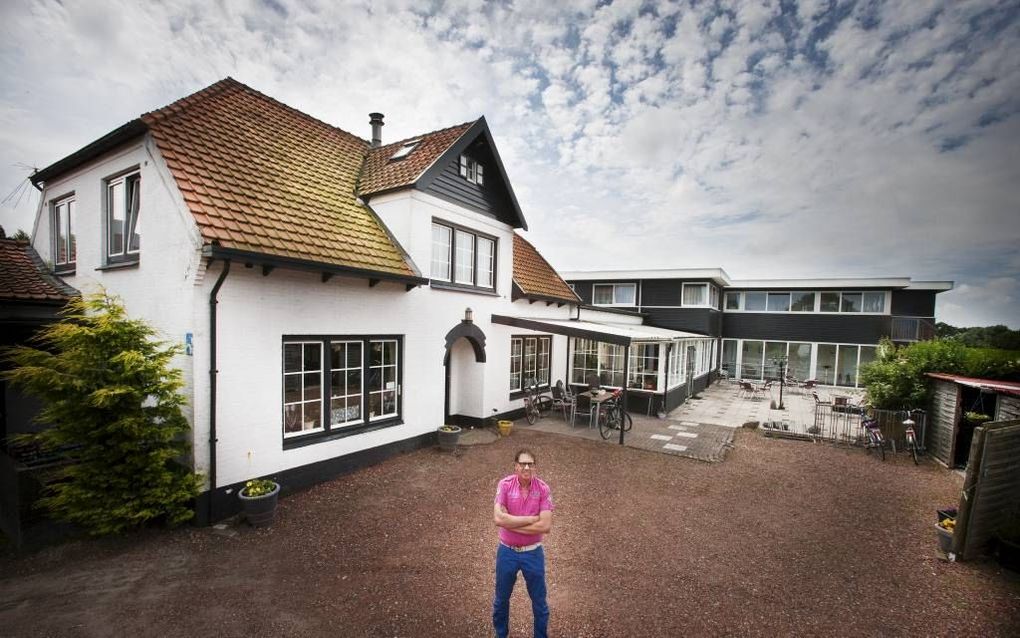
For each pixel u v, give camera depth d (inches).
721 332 1037.2
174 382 220.2
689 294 925.8
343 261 295.0
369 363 339.3
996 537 216.7
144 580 182.1
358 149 460.8
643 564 207.3
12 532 219.5
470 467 343.9
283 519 244.8
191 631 150.9
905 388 442.6
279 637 149.2
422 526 240.7
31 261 365.4
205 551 207.5
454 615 164.1
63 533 221.6
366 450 334.0
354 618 160.7
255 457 260.4
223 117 335.9
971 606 178.1
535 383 571.5
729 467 369.7
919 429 428.8
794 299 977.5
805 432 497.4
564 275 1016.2
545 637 141.5
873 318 908.0
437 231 403.2
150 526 232.2
